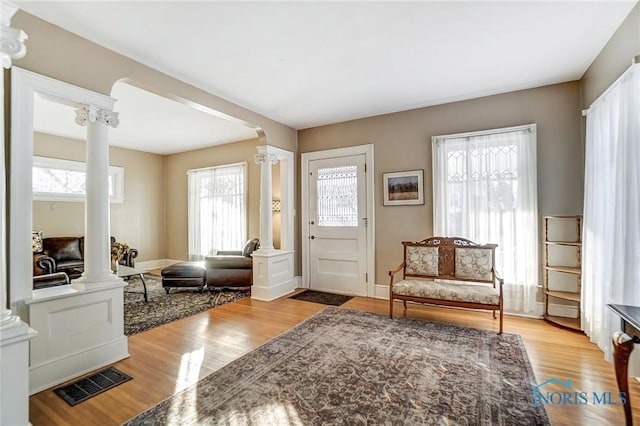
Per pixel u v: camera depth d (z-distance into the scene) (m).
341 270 4.68
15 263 2.00
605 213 2.47
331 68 2.96
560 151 3.32
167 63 2.81
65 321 2.20
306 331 3.06
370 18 2.20
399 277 4.20
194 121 4.61
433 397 1.94
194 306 3.96
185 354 2.57
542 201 3.40
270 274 4.32
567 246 3.30
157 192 7.05
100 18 2.15
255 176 5.86
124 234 6.44
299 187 5.09
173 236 7.05
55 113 4.19
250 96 3.63
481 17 2.20
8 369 1.55
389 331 3.04
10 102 1.97
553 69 3.01
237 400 1.92
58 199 5.39
